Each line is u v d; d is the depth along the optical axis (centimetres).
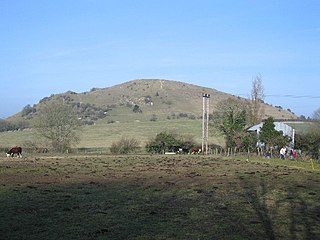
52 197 2261
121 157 6047
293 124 7525
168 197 2309
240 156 6209
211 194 2442
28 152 7194
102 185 2805
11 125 12225
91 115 14712
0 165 4444
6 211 1844
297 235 1455
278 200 2239
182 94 18388
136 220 1678
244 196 2375
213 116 7850
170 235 1437
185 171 3919
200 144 7825
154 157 6066
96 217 1727
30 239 1367
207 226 1584
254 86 7744
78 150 7688
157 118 14338
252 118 7650
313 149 5475
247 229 1541
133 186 2762
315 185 2908
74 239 1369
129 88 19288
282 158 5494
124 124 12075
